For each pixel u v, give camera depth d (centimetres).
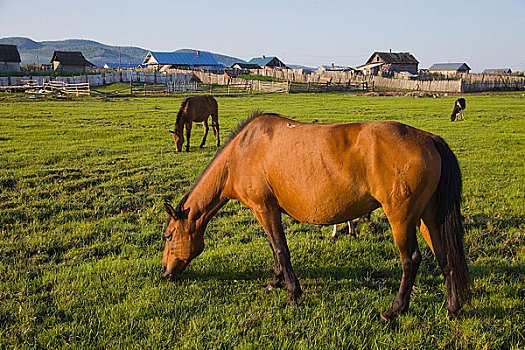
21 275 497
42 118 2130
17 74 5453
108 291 459
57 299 441
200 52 9125
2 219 689
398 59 8106
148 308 424
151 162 1157
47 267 527
